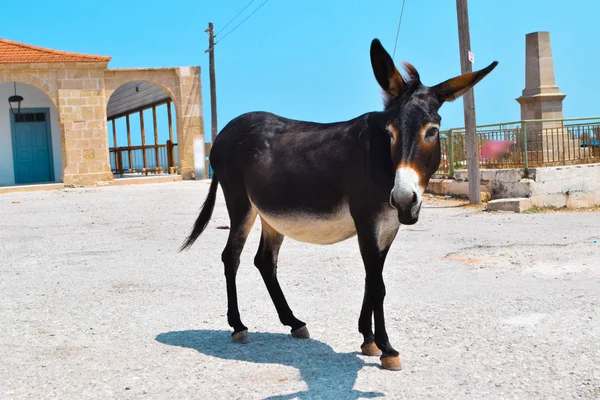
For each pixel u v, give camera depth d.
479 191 17.47
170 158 30.38
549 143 18.88
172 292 8.13
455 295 7.50
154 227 14.43
